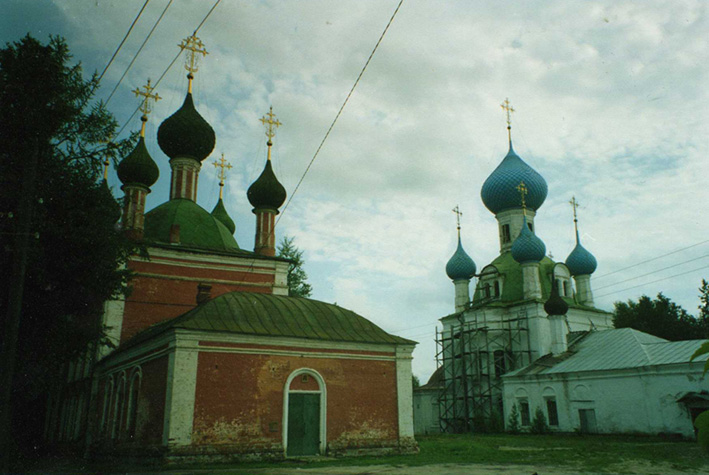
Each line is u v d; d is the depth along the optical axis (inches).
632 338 1562.5
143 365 885.8
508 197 2242.9
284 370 844.0
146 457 775.7
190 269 1224.2
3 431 534.9
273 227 1418.6
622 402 1379.2
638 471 669.3
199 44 1476.4
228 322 836.0
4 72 719.1
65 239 727.7
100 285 780.0
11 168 701.3
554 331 1737.2
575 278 2261.3
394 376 940.0
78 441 1125.1
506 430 1656.0
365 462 765.9
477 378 1952.5
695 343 1359.5
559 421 1509.6
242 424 788.0
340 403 874.8
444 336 2186.3
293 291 1962.4
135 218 1238.3
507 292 2082.9
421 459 804.0
